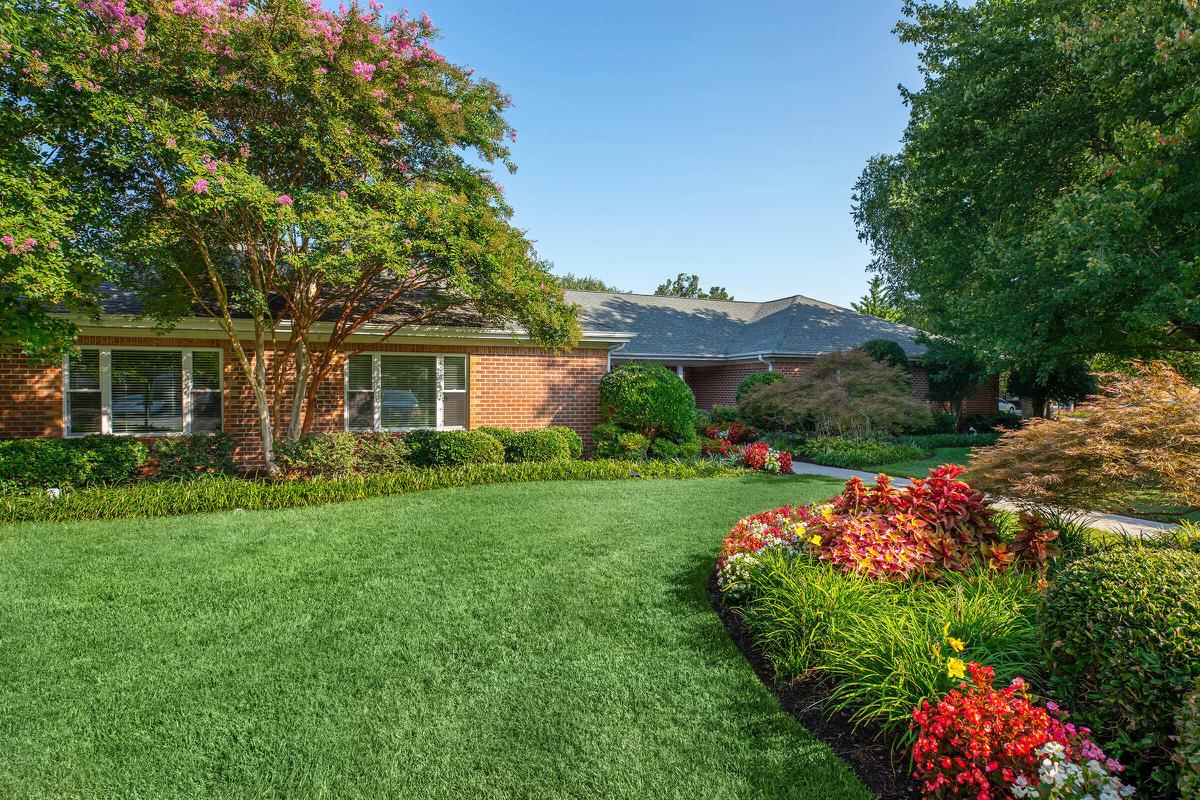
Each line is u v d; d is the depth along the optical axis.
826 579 4.10
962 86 13.98
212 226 8.02
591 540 6.48
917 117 16.83
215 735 2.99
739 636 4.18
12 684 3.43
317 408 11.13
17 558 5.62
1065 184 13.79
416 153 8.83
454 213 8.03
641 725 3.10
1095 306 11.23
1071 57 11.62
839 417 14.56
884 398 14.12
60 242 6.21
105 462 8.68
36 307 7.17
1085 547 5.07
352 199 7.73
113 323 9.52
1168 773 2.26
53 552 5.80
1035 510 5.09
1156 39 9.58
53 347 7.66
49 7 6.27
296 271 9.03
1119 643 2.50
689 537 6.64
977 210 15.08
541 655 3.86
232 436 10.38
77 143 6.66
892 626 3.37
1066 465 4.68
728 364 20.41
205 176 6.57
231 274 9.32
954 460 14.24
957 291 16.23
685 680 3.56
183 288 8.90
